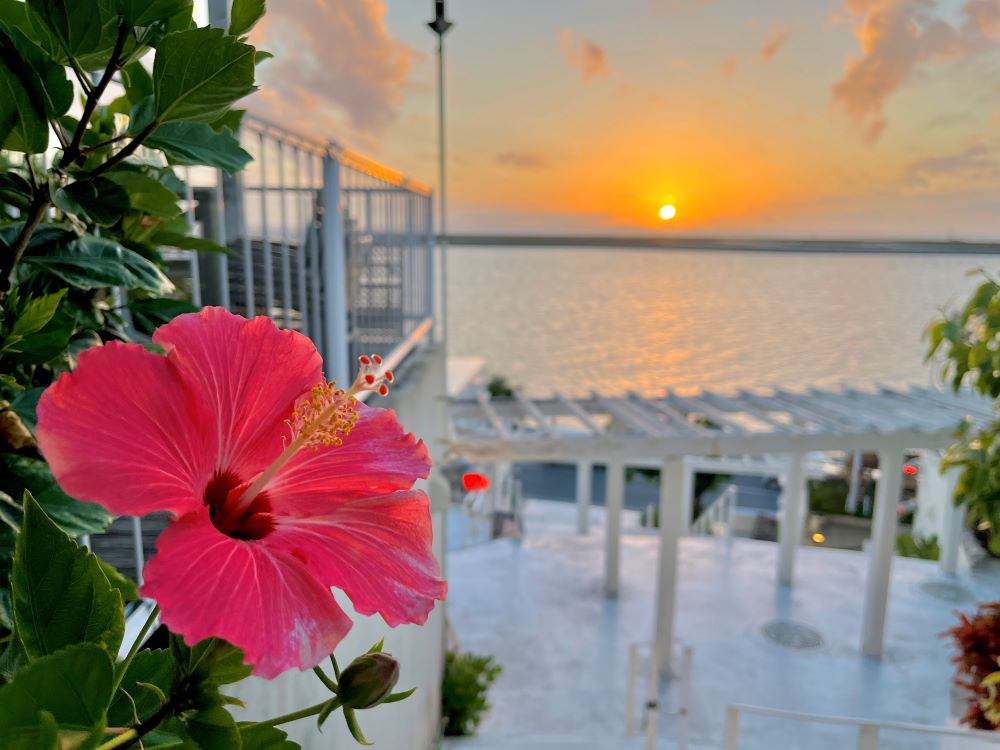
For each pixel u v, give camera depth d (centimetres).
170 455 47
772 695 653
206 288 255
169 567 41
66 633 43
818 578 897
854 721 319
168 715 42
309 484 56
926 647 739
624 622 784
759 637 754
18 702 34
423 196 488
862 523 1409
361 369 59
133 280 71
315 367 59
